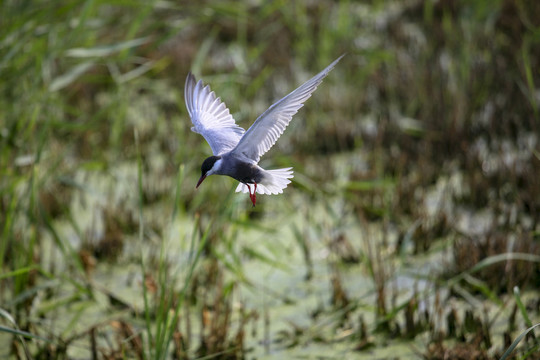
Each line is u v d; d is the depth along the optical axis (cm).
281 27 2100
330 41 1930
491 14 1944
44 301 1053
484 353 827
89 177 1447
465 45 1775
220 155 698
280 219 1273
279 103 624
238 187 768
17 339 902
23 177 1045
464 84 1620
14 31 1150
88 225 1276
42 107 1288
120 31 1723
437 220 1159
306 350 908
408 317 912
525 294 987
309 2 2295
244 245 1188
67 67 1659
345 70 1859
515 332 900
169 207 1296
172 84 1869
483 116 1550
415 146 1452
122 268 1145
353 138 1509
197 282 1041
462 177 1327
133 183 1392
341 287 1005
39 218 1239
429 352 853
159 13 1903
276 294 1047
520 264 1014
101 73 1808
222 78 1587
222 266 1090
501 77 1650
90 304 1040
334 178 1367
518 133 1452
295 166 1347
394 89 1702
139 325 902
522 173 1261
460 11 2108
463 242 1074
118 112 1603
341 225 1237
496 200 1250
